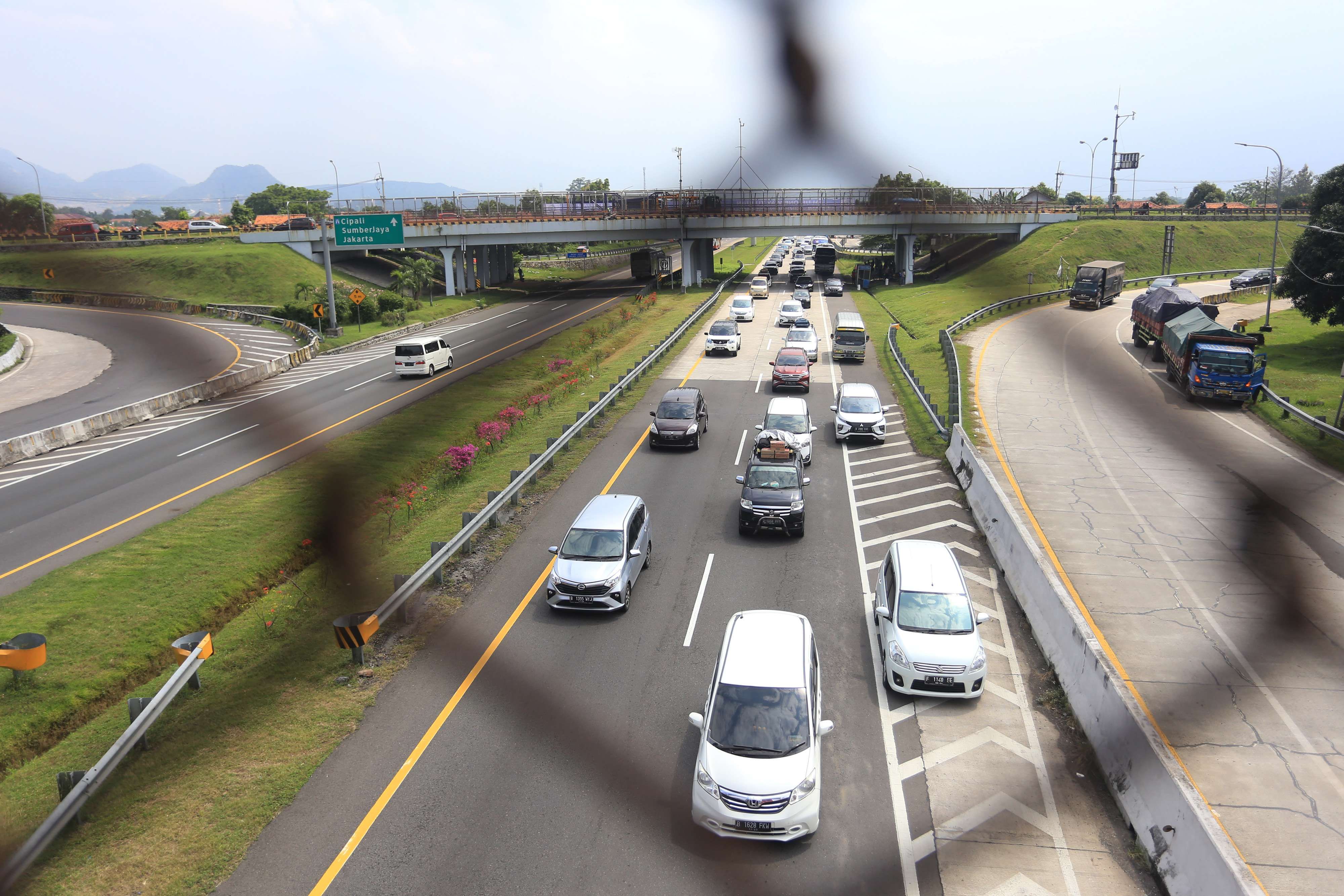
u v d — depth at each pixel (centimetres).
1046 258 8031
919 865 1035
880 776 1212
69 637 1588
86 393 4009
